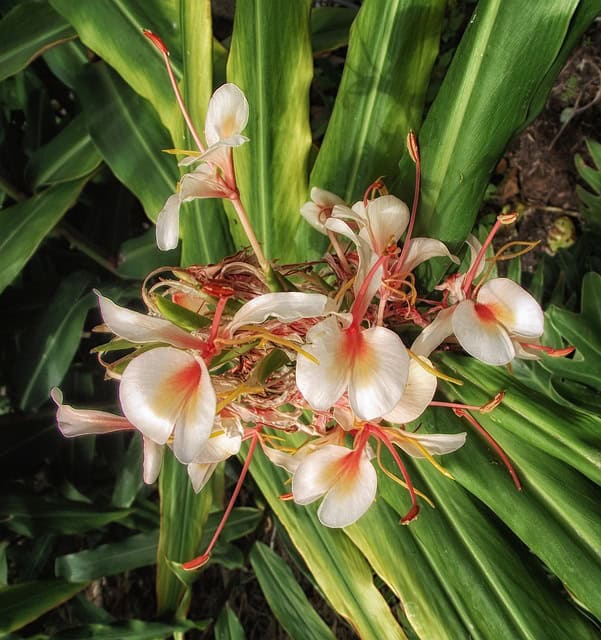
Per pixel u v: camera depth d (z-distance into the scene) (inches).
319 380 9.0
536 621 13.2
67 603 29.6
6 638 21.5
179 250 25.1
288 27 14.2
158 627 21.0
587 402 16.0
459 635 13.9
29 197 24.0
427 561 14.7
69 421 10.5
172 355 8.7
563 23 11.5
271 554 24.7
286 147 15.3
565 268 23.3
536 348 11.4
